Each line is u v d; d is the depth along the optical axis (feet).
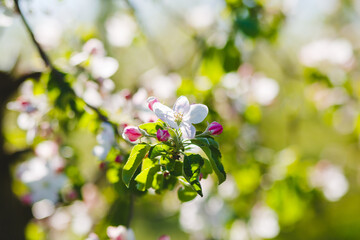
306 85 3.61
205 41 2.87
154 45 3.29
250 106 2.91
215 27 2.95
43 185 2.57
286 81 3.79
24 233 2.90
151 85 2.67
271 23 2.87
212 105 2.62
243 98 2.85
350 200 6.40
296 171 3.07
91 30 2.70
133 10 3.02
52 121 2.48
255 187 3.09
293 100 3.75
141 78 3.10
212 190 3.12
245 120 2.90
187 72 3.57
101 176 2.98
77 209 2.96
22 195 2.72
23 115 2.46
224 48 2.73
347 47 3.43
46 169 2.56
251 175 3.05
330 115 3.59
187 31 3.23
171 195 3.17
